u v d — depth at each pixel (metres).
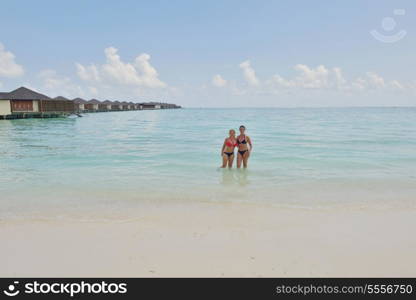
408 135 19.27
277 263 3.43
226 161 9.24
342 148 13.44
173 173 8.59
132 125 33.12
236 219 4.84
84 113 70.00
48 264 3.45
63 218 4.92
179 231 4.34
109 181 7.64
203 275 3.21
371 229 4.41
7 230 4.41
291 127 27.69
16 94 41.12
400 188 6.87
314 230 4.37
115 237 4.14
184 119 48.09
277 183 7.39
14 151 13.21
